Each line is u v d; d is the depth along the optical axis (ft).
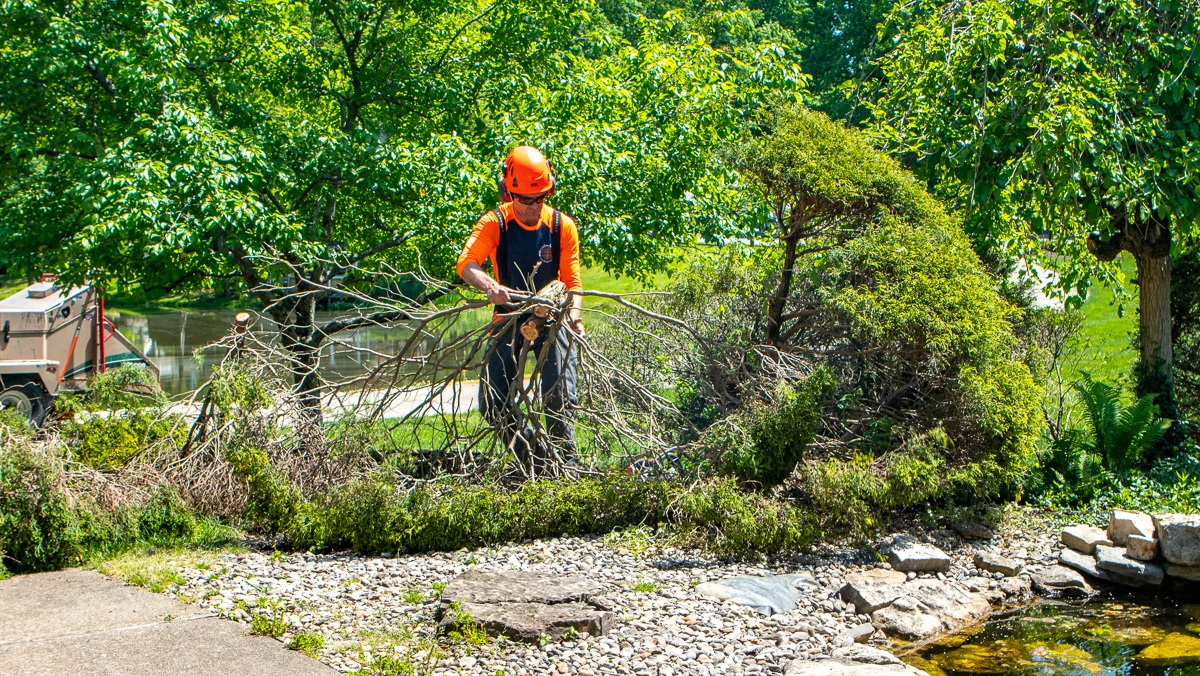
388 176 26.50
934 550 18.02
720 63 32.40
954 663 14.16
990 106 26.00
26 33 27.20
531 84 29.96
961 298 19.71
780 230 23.11
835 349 22.52
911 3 30.25
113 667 11.66
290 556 17.40
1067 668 13.99
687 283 22.58
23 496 16.29
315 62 29.91
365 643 12.71
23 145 26.23
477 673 11.86
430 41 30.68
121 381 22.39
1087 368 35.47
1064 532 19.77
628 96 29.27
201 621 13.47
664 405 20.94
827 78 86.94
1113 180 23.71
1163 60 25.70
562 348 20.62
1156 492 22.25
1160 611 16.63
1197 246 28.27
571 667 12.17
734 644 13.30
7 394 34.76
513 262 19.98
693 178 29.07
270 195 28.04
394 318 25.26
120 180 23.16
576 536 18.74
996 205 25.66
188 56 27.61
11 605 14.28
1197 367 29.07
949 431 19.98
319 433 20.90
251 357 22.09
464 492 18.54
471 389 39.29
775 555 17.90
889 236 20.48
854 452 20.06
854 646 13.47
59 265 26.21
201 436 20.35
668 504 18.38
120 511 17.75
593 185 26.40
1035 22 26.27
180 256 27.04
